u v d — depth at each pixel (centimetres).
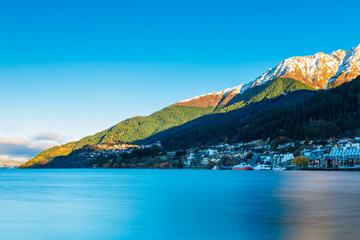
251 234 4716
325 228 4972
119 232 4988
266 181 16125
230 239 4506
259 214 6291
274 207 7119
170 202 8206
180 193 10431
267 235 4628
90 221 5812
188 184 14588
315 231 4784
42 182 17300
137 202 8262
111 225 5475
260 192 10481
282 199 8525
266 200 8362
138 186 13650
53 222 5750
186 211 6775
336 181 15738
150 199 8881
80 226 5412
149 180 18375
